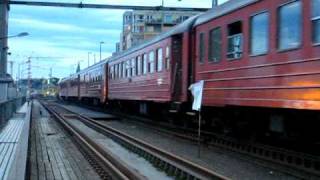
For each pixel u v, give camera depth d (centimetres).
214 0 2480
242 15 1483
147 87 2625
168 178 1219
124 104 3675
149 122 2888
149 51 2592
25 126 2217
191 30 1939
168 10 2770
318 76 1113
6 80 3020
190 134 2111
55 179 1208
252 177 1184
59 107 5684
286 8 1255
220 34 1641
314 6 1140
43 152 1709
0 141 1722
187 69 1945
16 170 1009
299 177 1160
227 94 1577
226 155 1545
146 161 1493
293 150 1481
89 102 5662
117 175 1223
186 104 2077
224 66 1603
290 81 1223
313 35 1140
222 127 1875
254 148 1564
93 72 4812
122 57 3341
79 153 1691
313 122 1303
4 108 2428
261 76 1366
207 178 1143
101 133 2381
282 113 1392
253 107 1480
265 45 1348
